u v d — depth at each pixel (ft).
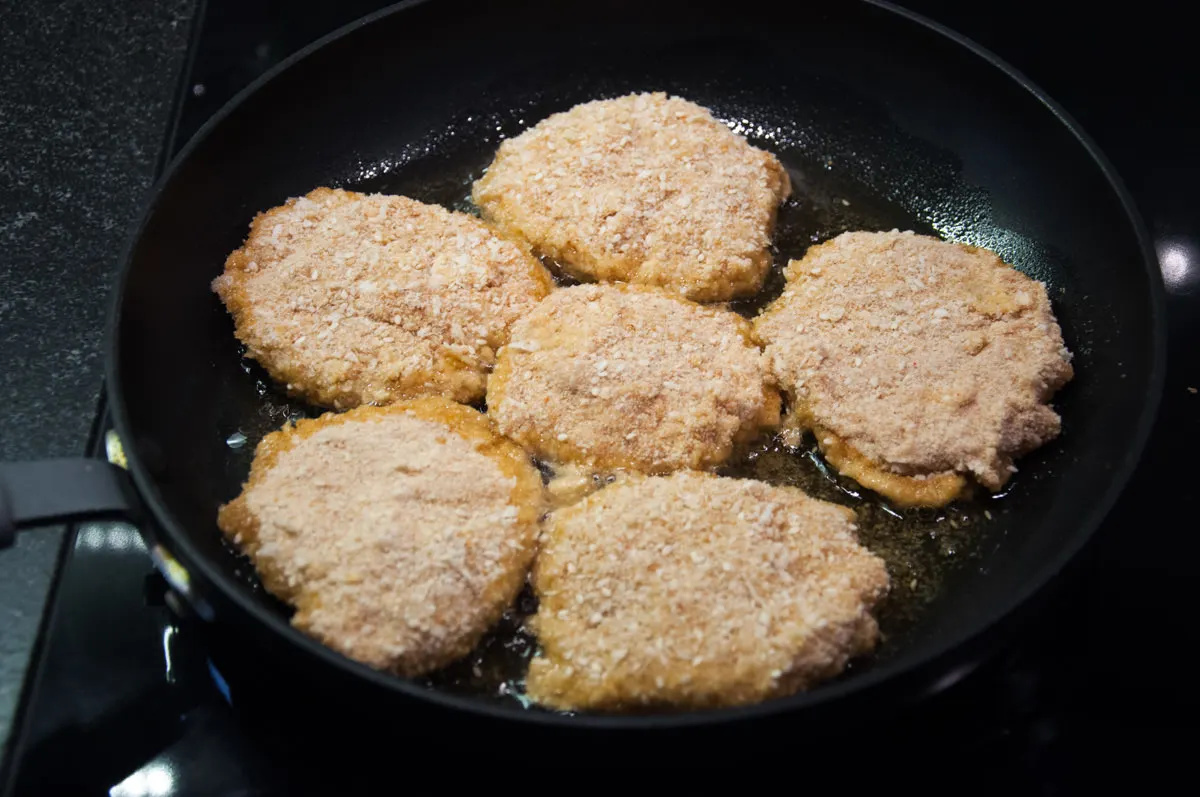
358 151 1.61
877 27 1.59
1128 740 1.25
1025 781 1.23
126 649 1.31
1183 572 1.35
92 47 1.68
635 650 1.22
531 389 1.40
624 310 1.45
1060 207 1.51
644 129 1.59
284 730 1.26
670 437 1.37
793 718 1.11
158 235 1.42
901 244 1.50
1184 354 1.49
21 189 1.57
